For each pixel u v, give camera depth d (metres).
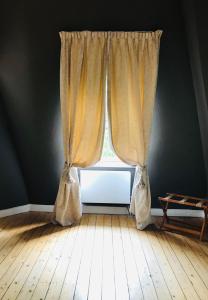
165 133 3.56
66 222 3.56
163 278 2.43
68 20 3.17
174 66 3.28
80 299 2.13
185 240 3.20
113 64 3.38
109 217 3.88
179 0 2.94
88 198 3.89
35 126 3.63
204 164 3.71
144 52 3.30
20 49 3.23
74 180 3.60
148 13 3.08
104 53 3.34
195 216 3.95
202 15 2.60
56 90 3.46
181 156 3.68
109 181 3.85
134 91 3.38
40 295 2.16
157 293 2.22
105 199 3.88
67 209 3.59
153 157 3.69
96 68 3.37
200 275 2.48
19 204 4.00
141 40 3.26
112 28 3.25
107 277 2.43
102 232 3.37
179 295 2.20
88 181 3.86
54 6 3.04
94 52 3.32
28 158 3.85
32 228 3.45
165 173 3.80
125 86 3.37
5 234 3.25
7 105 3.56
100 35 3.27
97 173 3.85
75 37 3.27
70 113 3.43
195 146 3.61
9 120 3.67
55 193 4.02
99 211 4.01
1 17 3.06
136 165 3.62
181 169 3.76
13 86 3.42
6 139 3.72
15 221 3.68
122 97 3.39
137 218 3.51
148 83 3.33
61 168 3.84
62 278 2.39
